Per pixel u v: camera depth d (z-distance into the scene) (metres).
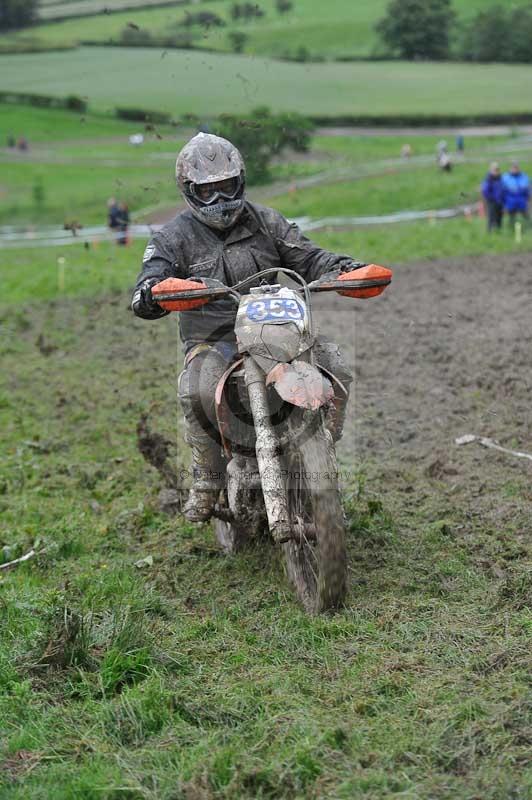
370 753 4.56
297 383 5.80
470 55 77.88
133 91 63.53
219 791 4.37
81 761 4.74
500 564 6.68
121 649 5.57
